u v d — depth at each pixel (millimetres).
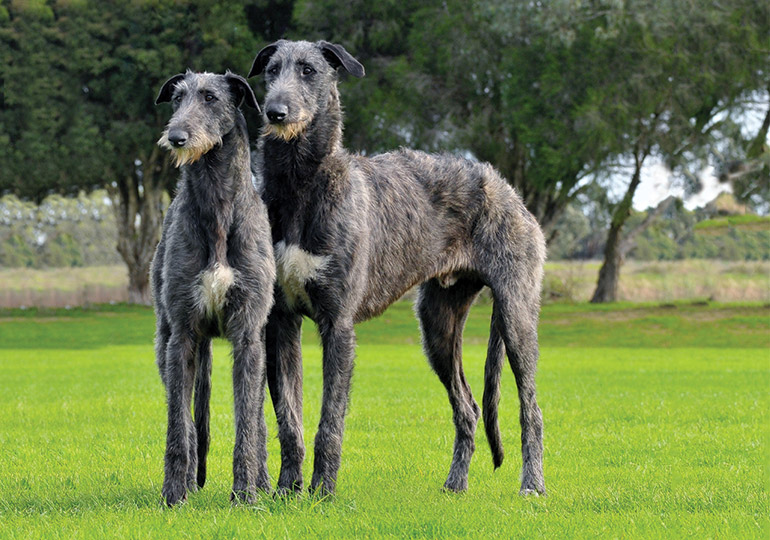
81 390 15625
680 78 32188
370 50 35281
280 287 7160
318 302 7117
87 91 36312
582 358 23281
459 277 8367
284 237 7113
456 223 8109
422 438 10398
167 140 6488
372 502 6957
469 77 33219
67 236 55375
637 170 34531
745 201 35281
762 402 13383
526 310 8148
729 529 6027
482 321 34625
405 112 33125
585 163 33250
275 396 7254
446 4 33625
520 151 35938
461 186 8109
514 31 30906
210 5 34562
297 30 35375
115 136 35125
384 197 7668
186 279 6645
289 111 6836
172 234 6773
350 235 7125
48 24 35125
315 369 18562
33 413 12570
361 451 9547
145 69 33875
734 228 36625
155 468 8492
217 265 6602
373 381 16953
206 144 6551
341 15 33562
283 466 7176
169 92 7250
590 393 14922
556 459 9188
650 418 11930
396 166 7988
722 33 31812
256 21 36562
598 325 32844
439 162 8195
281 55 7219
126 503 6887
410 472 8484
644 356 23969
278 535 5746
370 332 32500
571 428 11164
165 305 6770
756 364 21094
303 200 7078
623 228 44469
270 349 7254
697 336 30109
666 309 36344
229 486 7711
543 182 33469
